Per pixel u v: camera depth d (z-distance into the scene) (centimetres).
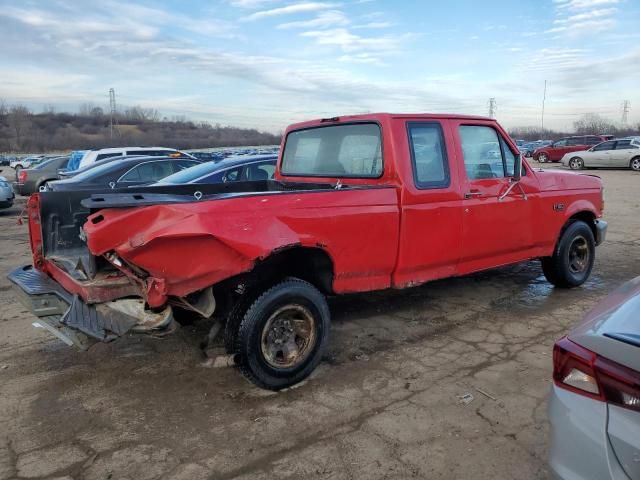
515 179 532
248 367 371
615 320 215
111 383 403
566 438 203
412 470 292
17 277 422
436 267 488
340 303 594
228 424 343
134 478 289
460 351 456
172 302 360
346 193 411
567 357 210
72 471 295
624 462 185
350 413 354
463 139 505
